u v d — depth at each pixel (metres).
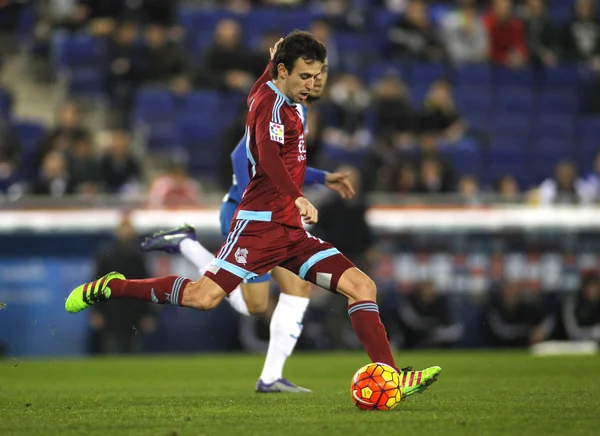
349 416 16.81
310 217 17.08
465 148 58.97
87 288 19.25
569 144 66.00
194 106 60.31
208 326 46.84
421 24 67.56
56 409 19.14
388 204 47.94
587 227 48.59
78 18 65.81
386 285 47.19
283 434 14.39
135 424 15.97
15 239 45.22
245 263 18.58
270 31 60.66
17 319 44.94
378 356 18.25
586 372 31.03
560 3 75.38
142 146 59.69
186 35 67.25
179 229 24.89
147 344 46.19
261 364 38.44
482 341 48.09
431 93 61.88
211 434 14.51
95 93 62.03
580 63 70.25
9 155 54.47
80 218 45.62
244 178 23.06
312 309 47.06
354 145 55.94
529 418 16.36
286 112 18.56
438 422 15.75
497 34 68.81
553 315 48.41
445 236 47.88
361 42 68.00
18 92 67.25
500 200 48.62
